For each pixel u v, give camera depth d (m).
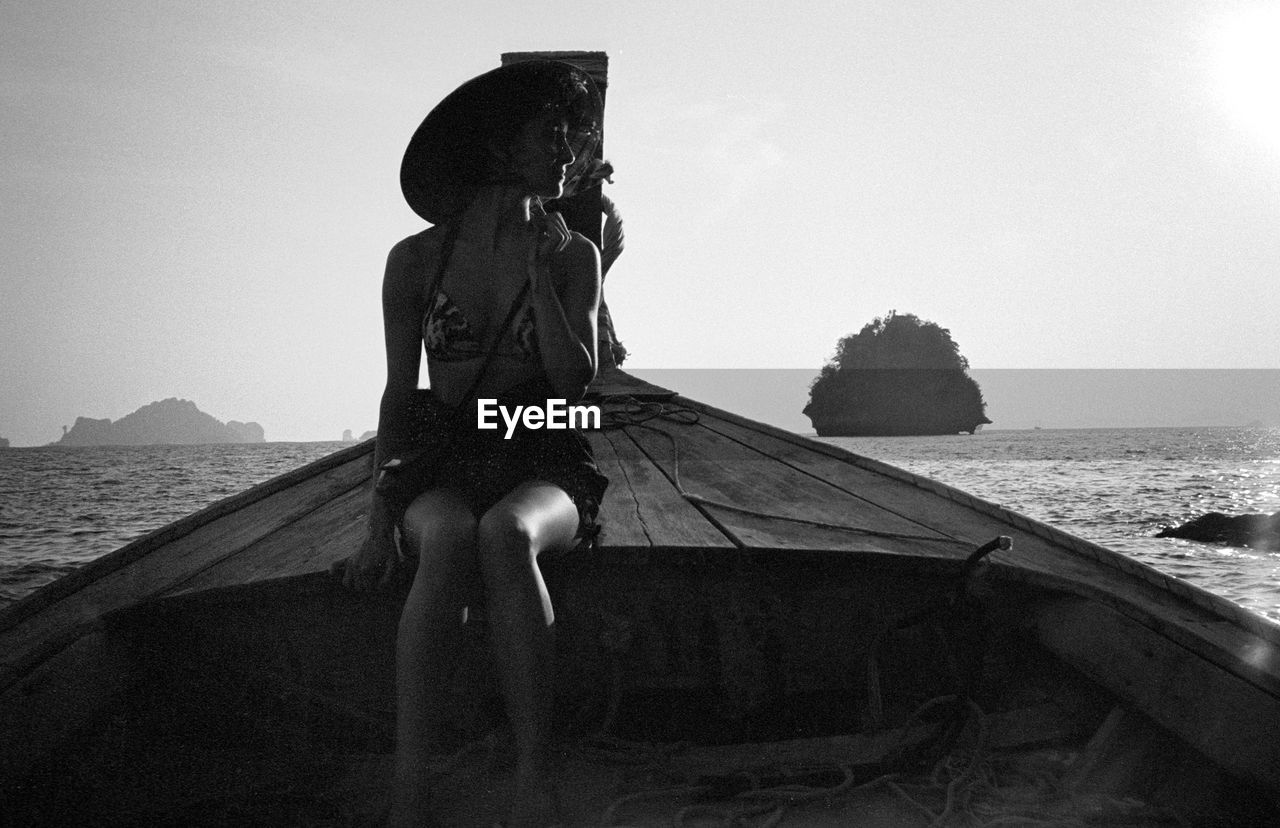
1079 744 2.31
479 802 2.01
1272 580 9.88
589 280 2.39
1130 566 2.76
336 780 2.20
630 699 2.51
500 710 2.40
